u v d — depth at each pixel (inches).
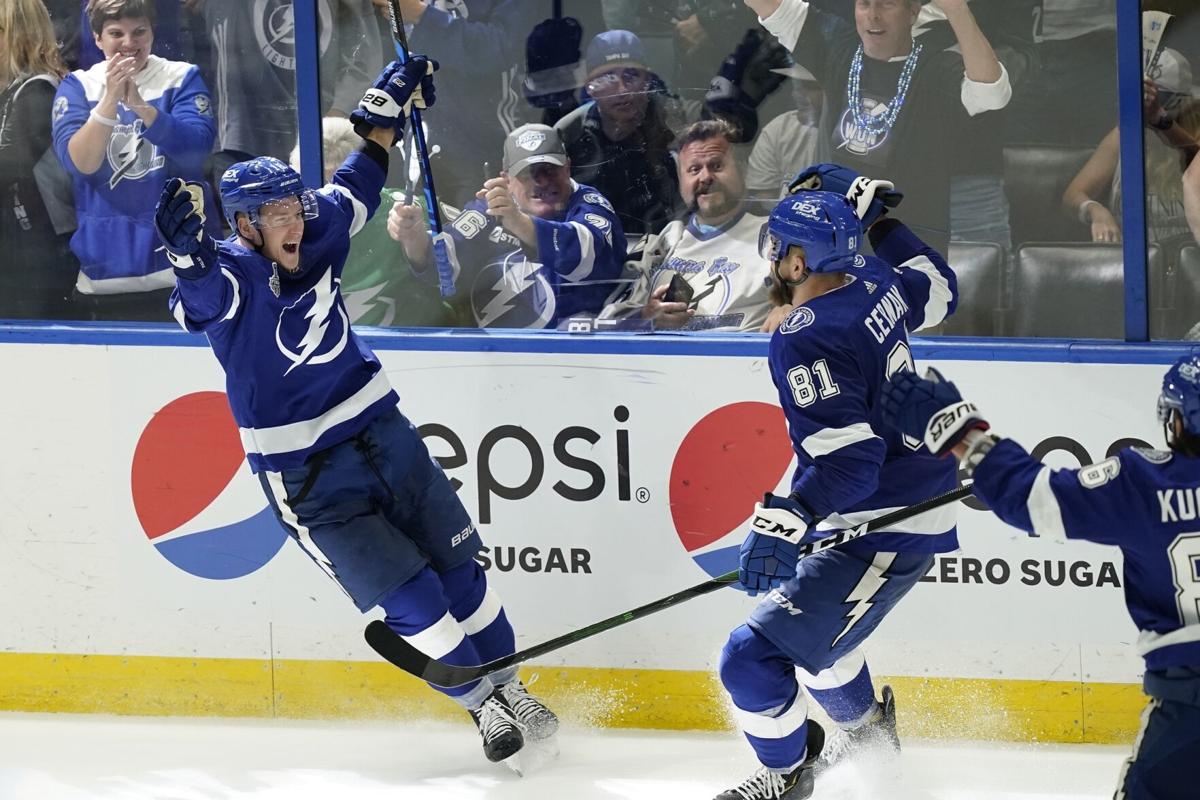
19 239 661.9
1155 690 403.5
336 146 649.6
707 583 539.2
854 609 515.8
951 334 631.2
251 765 616.4
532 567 647.1
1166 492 392.5
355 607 646.5
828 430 474.3
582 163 640.4
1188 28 590.9
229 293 531.8
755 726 530.6
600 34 627.8
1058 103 607.2
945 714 631.2
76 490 660.7
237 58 642.2
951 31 607.2
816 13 613.0
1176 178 604.1
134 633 665.0
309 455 563.8
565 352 634.8
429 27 634.8
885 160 624.4
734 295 639.1
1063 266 618.5
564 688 651.5
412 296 657.6
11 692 675.4
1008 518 407.5
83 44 644.1
